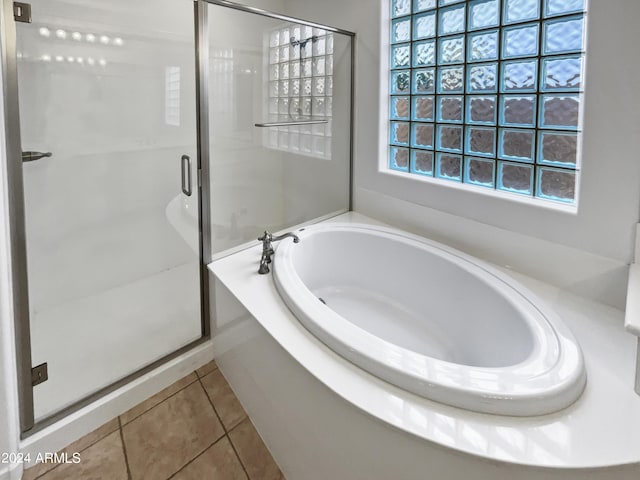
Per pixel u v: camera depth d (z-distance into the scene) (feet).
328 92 8.26
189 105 7.20
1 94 4.05
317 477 3.90
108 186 7.19
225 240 7.70
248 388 5.18
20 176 4.41
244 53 7.77
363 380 3.52
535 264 5.66
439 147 6.98
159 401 5.58
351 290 7.25
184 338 6.31
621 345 4.10
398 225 7.64
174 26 7.41
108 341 6.13
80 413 4.94
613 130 4.67
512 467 2.71
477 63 6.17
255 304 4.92
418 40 6.97
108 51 6.86
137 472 4.49
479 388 3.15
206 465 4.59
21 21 5.65
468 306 5.56
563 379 3.29
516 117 5.83
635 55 4.38
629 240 4.72
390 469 3.18
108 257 7.30
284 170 8.71
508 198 5.84
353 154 8.26
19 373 4.47
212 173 7.67
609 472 2.69
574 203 5.37
